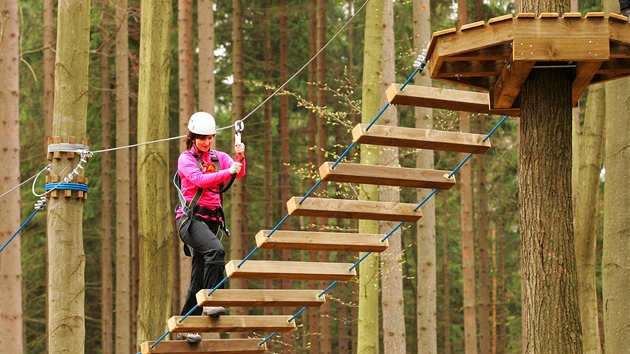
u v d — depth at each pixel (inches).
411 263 1523.1
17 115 644.1
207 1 788.6
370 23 604.1
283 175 1214.9
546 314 303.7
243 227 1155.9
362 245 342.0
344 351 1291.8
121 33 1005.2
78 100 419.8
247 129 1327.5
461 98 332.2
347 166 326.3
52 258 410.9
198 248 342.0
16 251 631.2
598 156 557.6
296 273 345.4
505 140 1357.0
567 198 307.1
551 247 305.1
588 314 561.6
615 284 446.9
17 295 626.5
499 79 319.3
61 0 424.2
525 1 323.6
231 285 1117.7
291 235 332.5
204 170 345.7
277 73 1312.7
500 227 1491.1
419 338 786.8
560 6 317.4
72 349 407.8
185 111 786.2
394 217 340.8
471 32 289.4
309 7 1167.6
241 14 1101.1
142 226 533.0
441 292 1669.5
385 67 645.3
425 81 759.1
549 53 277.9
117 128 1000.2
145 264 529.0
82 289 414.0
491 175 1446.9
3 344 620.7
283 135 1202.0
